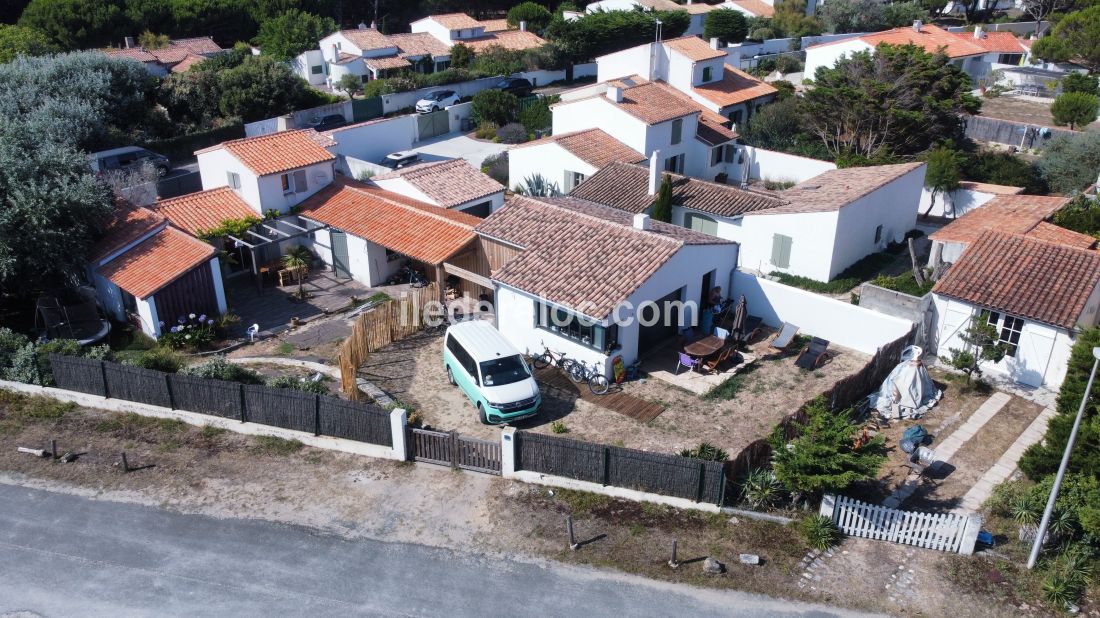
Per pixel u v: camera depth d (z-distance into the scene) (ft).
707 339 87.56
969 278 85.35
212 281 100.83
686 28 273.13
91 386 80.12
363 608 53.11
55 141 120.26
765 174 161.27
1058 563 55.26
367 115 208.54
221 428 74.69
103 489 65.98
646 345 90.68
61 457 70.18
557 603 53.26
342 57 235.40
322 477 67.21
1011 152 167.32
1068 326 77.00
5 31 213.05
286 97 204.03
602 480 64.54
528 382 76.95
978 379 83.15
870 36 215.72
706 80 184.85
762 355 90.63
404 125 180.55
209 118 193.57
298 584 55.31
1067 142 146.61
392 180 128.47
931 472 68.03
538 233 96.73
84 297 106.01
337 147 165.89
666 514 61.46
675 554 56.70
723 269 97.81
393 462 69.10
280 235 117.29
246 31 286.87
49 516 62.54
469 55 246.27
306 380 80.48
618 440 73.67
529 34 269.23
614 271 85.61
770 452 66.13
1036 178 144.97
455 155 179.52
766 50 264.72
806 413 67.77
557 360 87.71
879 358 80.64
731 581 54.80
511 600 53.62
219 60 224.12
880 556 57.11
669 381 84.74
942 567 55.88
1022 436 73.61
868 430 75.05
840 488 58.90
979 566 55.88
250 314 106.32
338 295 112.27
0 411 77.97
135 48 234.58
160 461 69.87
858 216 110.52
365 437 70.85
